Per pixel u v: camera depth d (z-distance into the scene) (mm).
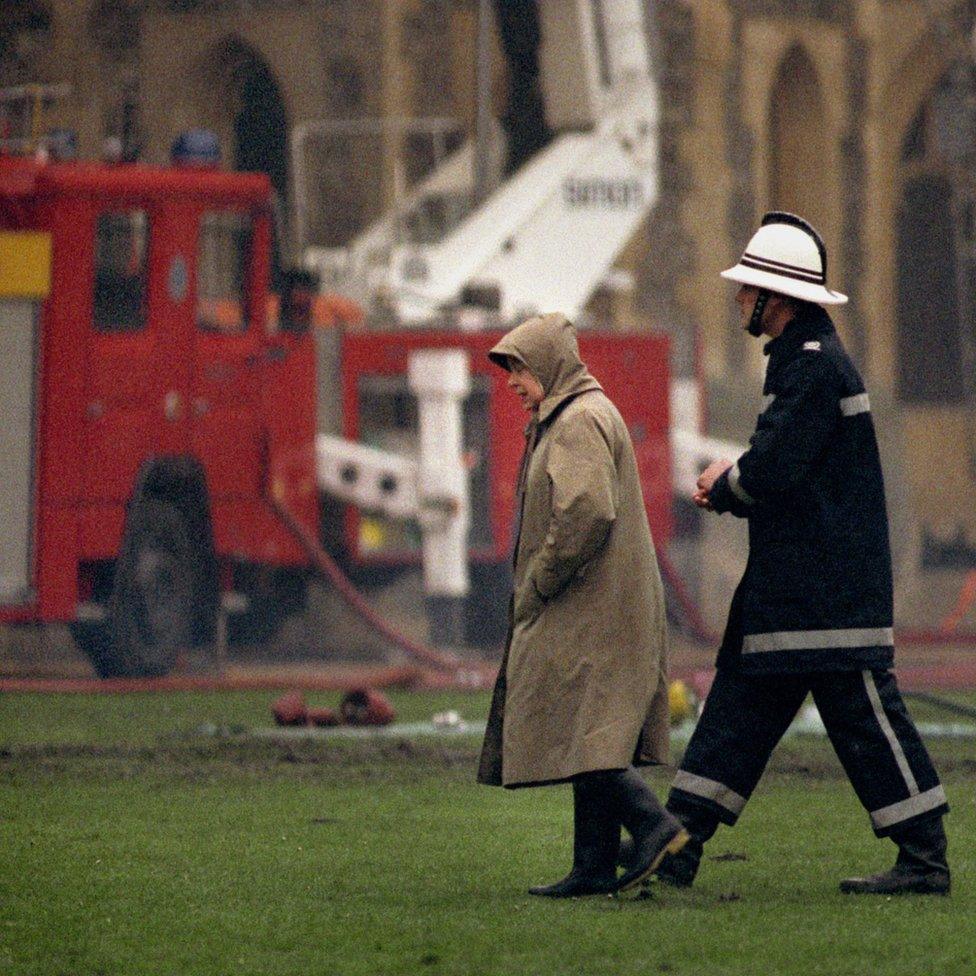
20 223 62000
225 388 66312
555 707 26500
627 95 85562
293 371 70375
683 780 27375
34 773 40594
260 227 66812
